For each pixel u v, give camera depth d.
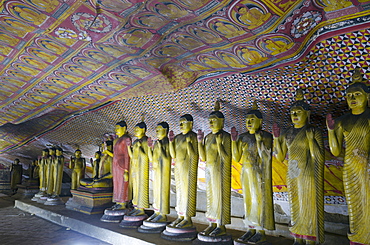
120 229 8.05
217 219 6.56
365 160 4.84
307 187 5.45
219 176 6.66
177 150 7.41
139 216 8.41
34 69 8.77
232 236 7.31
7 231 9.31
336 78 5.86
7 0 5.45
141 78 8.48
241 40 5.74
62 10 5.66
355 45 5.19
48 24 6.20
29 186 16.81
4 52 7.76
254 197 6.12
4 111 13.22
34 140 16.12
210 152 6.80
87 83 9.47
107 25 6.02
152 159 8.20
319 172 5.44
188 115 7.52
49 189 13.36
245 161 6.34
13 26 6.40
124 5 5.27
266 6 4.71
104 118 11.80
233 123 8.14
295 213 5.56
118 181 9.26
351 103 5.07
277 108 7.06
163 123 8.08
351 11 4.61
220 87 7.61
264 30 5.31
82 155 15.23
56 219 10.47
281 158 5.91
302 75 6.23
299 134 5.69
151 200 11.75
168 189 7.88
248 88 7.16
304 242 5.61
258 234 6.08
